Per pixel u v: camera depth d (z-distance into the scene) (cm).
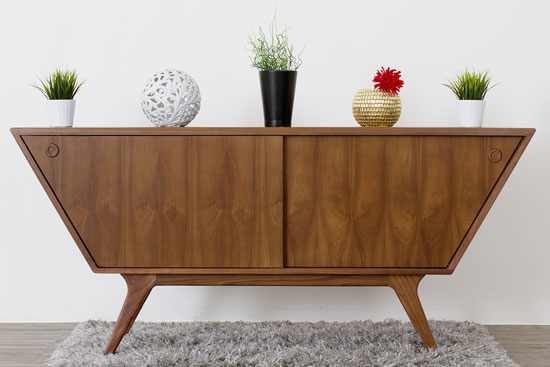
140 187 170
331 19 220
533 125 220
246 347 182
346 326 210
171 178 170
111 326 211
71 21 221
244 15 221
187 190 170
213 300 224
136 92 222
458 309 224
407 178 169
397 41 221
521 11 218
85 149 170
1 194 222
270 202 169
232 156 169
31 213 223
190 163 169
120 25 221
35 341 201
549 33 218
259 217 170
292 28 221
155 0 221
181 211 171
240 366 168
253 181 169
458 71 220
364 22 220
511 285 222
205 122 223
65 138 170
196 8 221
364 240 171
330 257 171
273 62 188
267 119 184
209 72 222
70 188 171
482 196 169
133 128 169
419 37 220
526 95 220
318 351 179
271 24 221
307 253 171
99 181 171
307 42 221
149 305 224
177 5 221
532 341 201
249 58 221
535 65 219
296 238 171
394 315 223
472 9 219
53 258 224
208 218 170
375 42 221
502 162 168
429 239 170
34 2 221
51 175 171
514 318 223
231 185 169
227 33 221
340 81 221
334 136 168
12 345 196
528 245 222
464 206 169
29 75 221
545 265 222
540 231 221
